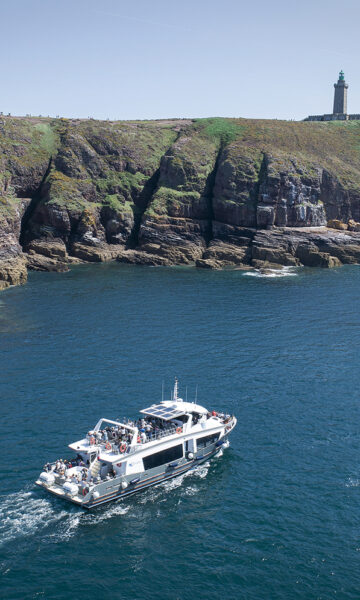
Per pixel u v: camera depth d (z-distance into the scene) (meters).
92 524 47.19
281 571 41.88
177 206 191.12
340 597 39.44
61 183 188.38
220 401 69.75
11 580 40.97
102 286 139.25
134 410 66.31
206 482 53.19
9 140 191.88
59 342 92.19
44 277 151.50
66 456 56.03
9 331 98.38
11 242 158.12
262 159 196.88
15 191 186.12
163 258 176.25
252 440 60.59
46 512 48.38
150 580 41.16
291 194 188.75
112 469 50.69
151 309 115.31
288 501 50.09
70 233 185.12
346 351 89.56
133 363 82.56
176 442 54.03
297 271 166.12
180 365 81.94
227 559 43.16
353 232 193.00
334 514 48.25
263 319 108.50
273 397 71.19
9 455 56.16
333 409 67.94
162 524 47.34
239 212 187.62
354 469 54.94
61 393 71.19
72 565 42.56
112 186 198.12
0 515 47.72
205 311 114.19
